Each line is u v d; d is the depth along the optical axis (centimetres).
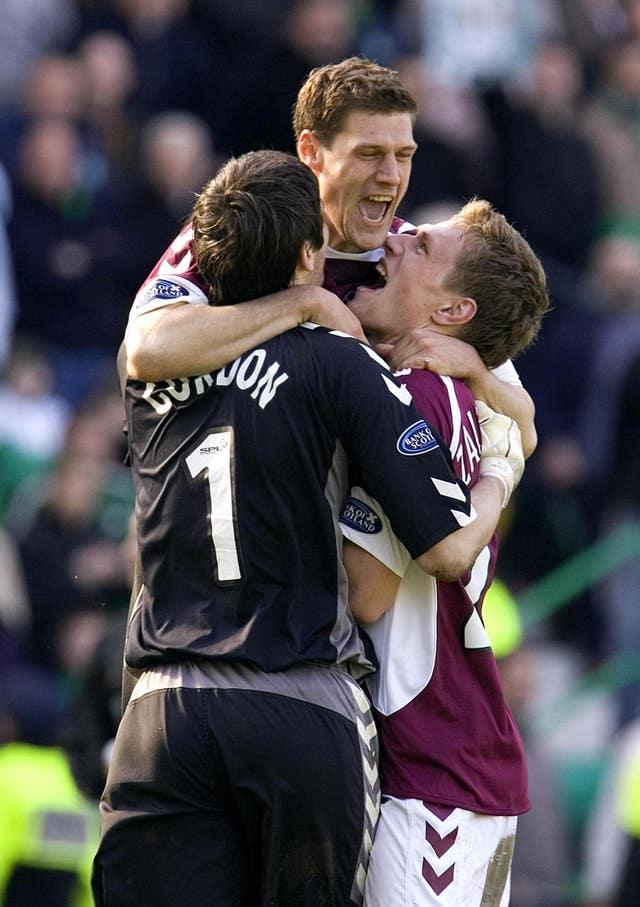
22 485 2928
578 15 3922
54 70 3522
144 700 1266
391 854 1299
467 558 1260
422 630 1316
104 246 3356
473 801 1312
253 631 1240
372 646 1320
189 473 1259
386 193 1356
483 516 1293
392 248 1369
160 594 1277
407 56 3691
